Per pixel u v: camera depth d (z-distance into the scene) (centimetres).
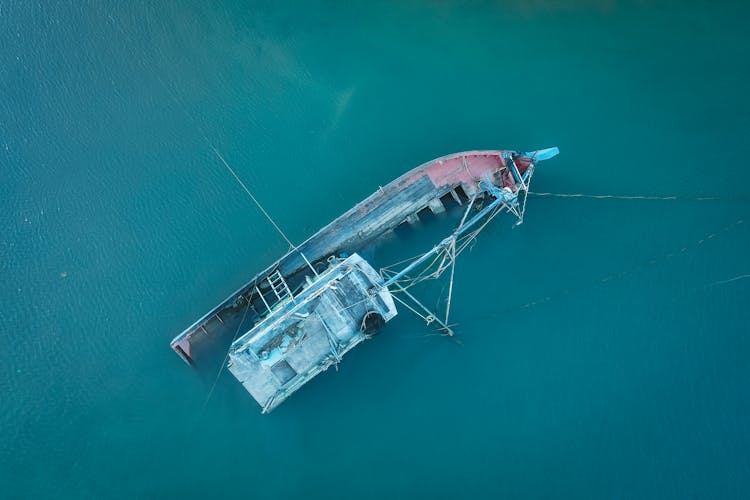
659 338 3403
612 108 3625
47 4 3788
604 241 3503
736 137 3572
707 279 3438
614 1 3744
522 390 3384
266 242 3509
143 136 3659
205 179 3603
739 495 3183
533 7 3753
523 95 3650
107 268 3503
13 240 3525
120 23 3794
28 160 3622
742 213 3488
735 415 3281
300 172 3591
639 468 3266
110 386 3397
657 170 3547
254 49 3778
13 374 3384
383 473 3316
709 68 3656
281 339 3041
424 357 3419
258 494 3291
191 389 3400
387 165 3584
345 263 3109
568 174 3553
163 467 3325
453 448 3334
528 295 3462
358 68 3728
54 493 3272
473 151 3262
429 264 3484
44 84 3716
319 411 3378
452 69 3697
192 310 3459
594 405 3353
